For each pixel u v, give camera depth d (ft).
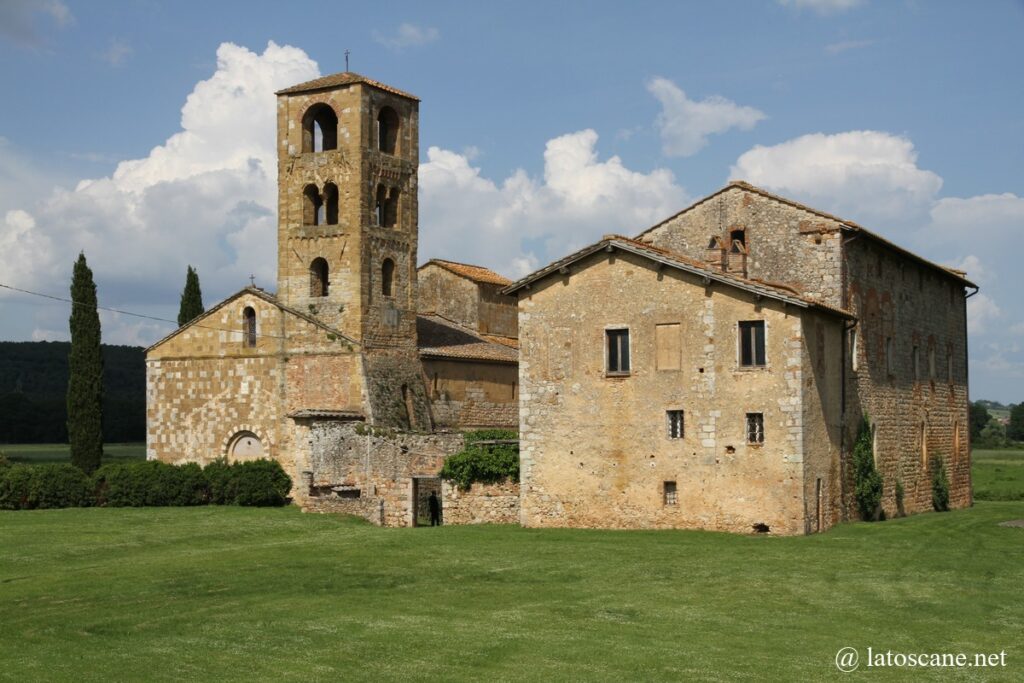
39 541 152.97
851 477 166.40
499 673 84.64
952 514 189.47
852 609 106.52
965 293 226.58
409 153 226.58
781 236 170.30
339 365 210.59
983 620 101.86
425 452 179.22
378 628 99.09
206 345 220.64
